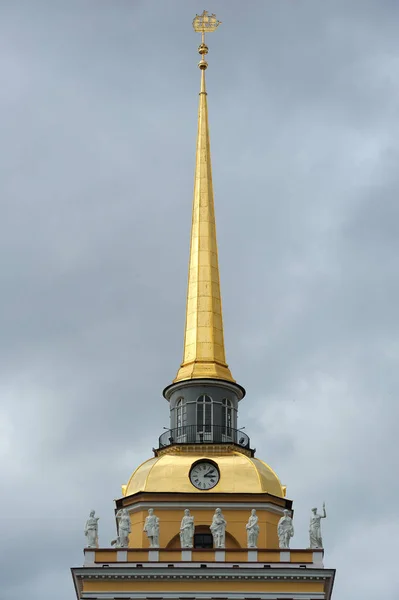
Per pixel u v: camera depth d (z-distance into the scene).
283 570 93.56
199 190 112.31
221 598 93.38
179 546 97.50
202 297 108.25
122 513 96.62
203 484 99.06
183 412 104.19
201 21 117.69
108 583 93.75
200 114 115.12
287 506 99.31
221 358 106.31
